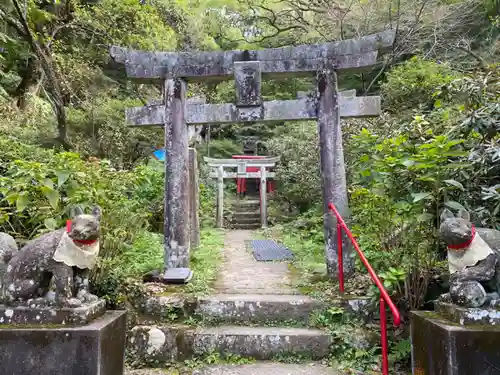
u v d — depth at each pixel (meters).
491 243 2.62
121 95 11.82
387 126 6.33
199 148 14.45
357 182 4.78
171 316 3.78
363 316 3.68
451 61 9.45
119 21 9.49
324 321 3.67
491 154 3.54
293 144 10.35
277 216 11.29
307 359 3.45
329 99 4.50
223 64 4.64
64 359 2.50
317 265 5.12
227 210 11.65
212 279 4.70
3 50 8.05
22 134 7.75
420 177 3.33
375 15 9.80
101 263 3.84
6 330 2.54
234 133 16.28
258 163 10.95
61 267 2.70
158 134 10.47
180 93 4.66
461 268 2.62
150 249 5.42
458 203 3.33
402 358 3.31
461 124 3.85
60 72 9.02
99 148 9.91
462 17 9.82
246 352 3.48
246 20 13.04
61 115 8.50
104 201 4.11
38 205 4.09
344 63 4.50
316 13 10.88
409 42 9.58
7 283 2.71
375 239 3.91
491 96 4.06
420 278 3.67
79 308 2.66
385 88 9.17
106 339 2.62
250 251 6.75
